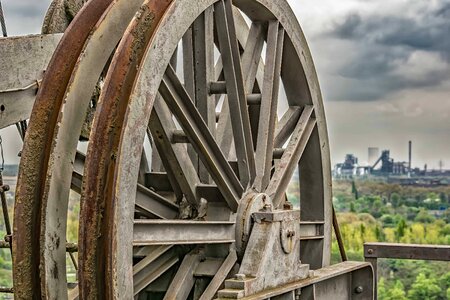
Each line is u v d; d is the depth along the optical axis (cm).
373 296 836
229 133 758
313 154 849
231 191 675
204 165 661
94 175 529
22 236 558
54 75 573
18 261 556
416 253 852
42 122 566
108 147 534
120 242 534
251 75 771
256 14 761
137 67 553
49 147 566
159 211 677
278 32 773
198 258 679
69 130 569
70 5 644
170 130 661
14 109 586
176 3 584
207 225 639
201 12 627
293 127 830
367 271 840
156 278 671
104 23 584
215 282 656
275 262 679
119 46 545
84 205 526
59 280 567
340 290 815
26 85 593
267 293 651
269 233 673
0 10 626
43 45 607
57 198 564
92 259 526
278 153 811
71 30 583
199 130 646
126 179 539
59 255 568
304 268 725
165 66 575
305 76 816
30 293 561
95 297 530
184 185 677
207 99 703
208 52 709
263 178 742
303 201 859
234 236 679
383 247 863
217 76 822
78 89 570
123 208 536
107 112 534
